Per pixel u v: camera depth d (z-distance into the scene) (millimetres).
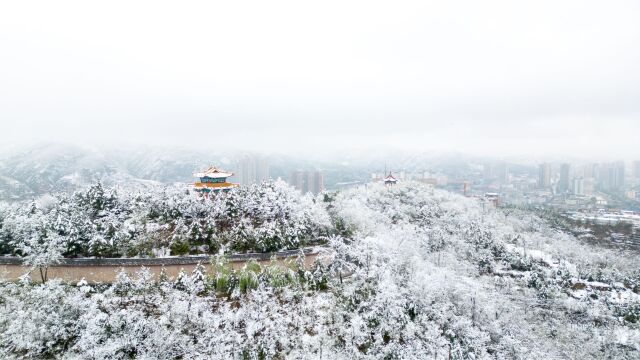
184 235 56219
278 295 44000
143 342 34562
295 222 61438
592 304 63156
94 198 60938
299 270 49469
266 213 61844
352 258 51812
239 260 53719
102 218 57281
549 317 55375
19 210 57812
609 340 50375
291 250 57188
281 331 37469
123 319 36531
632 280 83000
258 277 46031
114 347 33031
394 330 40312
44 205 64250
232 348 35719
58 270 48781
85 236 51719
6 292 40375
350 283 47000
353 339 38688
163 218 59594
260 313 39344
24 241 50344
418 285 45688
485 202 136500
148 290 42719
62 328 36000
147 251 53250
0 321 35812
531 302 58344
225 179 74062
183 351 35062
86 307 38656
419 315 42688
